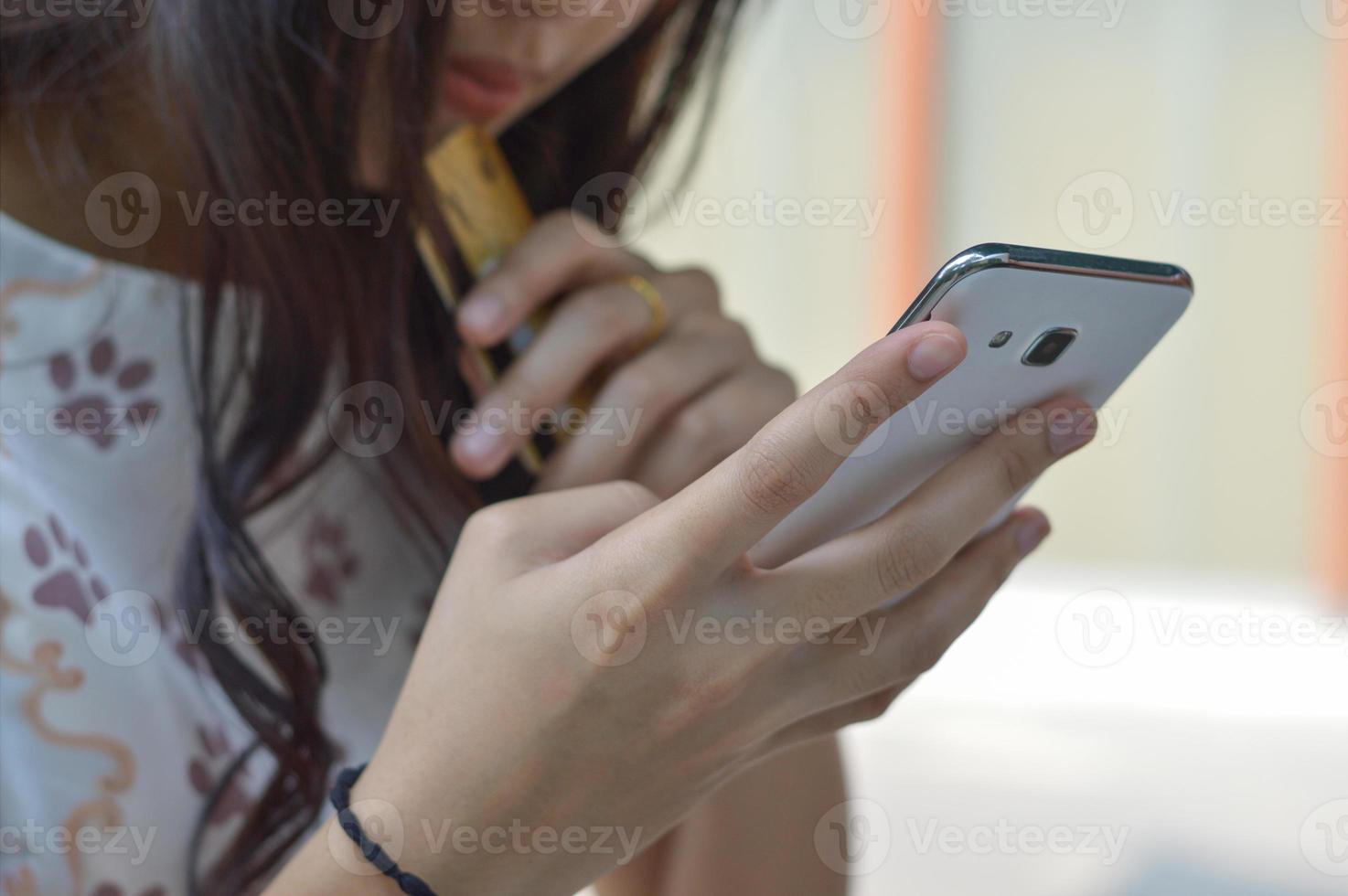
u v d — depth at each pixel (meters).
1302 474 2.79
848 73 2.81
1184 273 0.42
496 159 0.64
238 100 0.55
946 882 1.51
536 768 0.42
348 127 0.57
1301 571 2.81
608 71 0.80
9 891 0.52
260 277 0.59
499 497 0.66
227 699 0.63
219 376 0.61
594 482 0.60
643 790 0.43
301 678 0.62
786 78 2.81
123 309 0.60
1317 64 2.65
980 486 0.41
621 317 0.61
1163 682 2.32
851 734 2.11
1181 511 2.88
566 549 0.46
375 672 0.71
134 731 0.57
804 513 0.44
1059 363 0.43
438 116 0.62
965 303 0.39
